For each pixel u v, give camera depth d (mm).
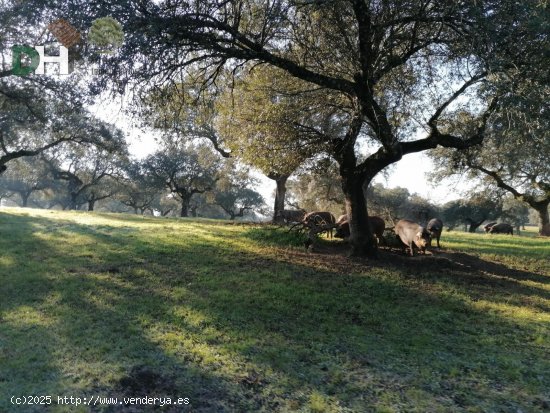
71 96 12953
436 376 4719
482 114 10508
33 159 40812
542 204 30453
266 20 8008
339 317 6566
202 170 44594
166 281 7977
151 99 8633
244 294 7316
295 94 10016
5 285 7223
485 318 6895
